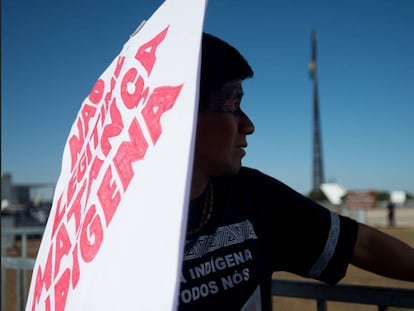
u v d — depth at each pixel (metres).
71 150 1.69
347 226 1.40
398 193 39.38
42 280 1.45
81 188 1.34
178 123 0.86
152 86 1.02
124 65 1.30
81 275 1.06
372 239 1.39
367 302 1.66
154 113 0.96
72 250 1.20
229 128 1.17
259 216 1.36
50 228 1.60
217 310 1.19
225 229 1.27
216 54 1.17
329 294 1.74
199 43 0.88
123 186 1.00
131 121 1.07
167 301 0.73
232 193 1.34
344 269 1.39
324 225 1.38
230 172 1.20
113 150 1.13
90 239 1.08
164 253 0.77
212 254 1.23
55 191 1.73
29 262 3.36
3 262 3.57
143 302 0.77
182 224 0.74
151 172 0.89
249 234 1.30
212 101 1.17
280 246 1.40
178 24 1.01
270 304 1.33
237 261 1.25
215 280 1.21
